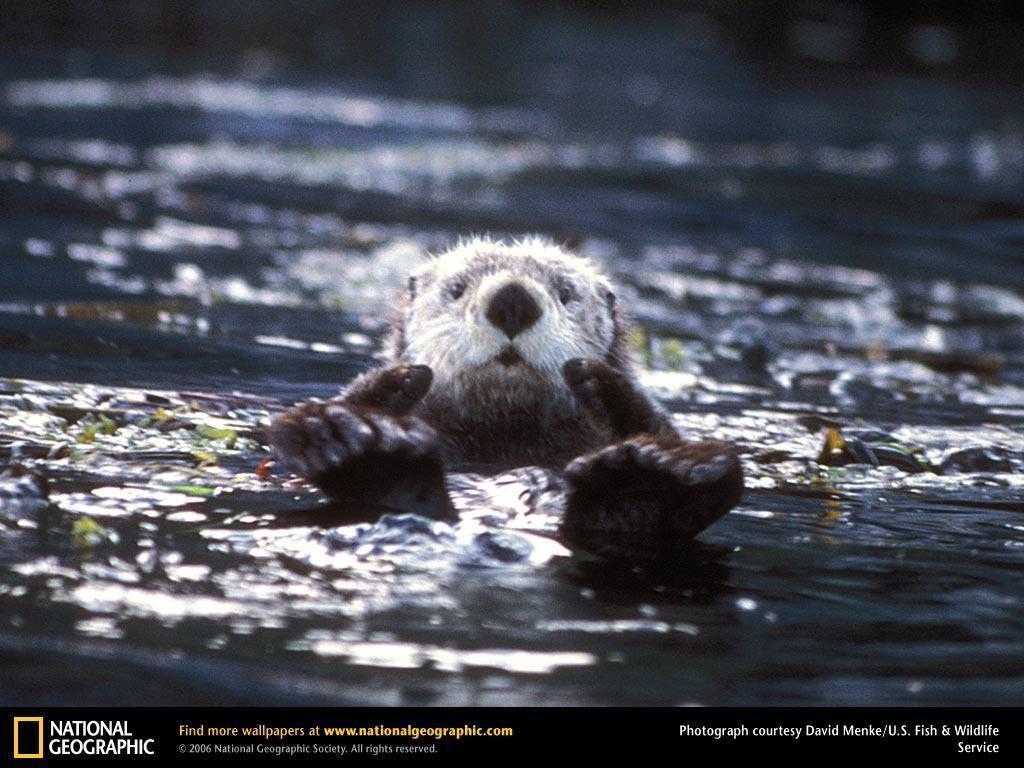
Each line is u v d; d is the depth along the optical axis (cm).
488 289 1152
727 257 2708
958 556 1008
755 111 5209
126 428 1285
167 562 891
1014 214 3356
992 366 1967
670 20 7225
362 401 1091
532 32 6881
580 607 848
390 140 4066
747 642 802
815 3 7244
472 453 1217
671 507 990
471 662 756
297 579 873
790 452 1373
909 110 5378
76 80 4684
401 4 7094
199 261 2297
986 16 7188
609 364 1309
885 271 2675
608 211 3134
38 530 945
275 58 5678
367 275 2281
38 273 2091
